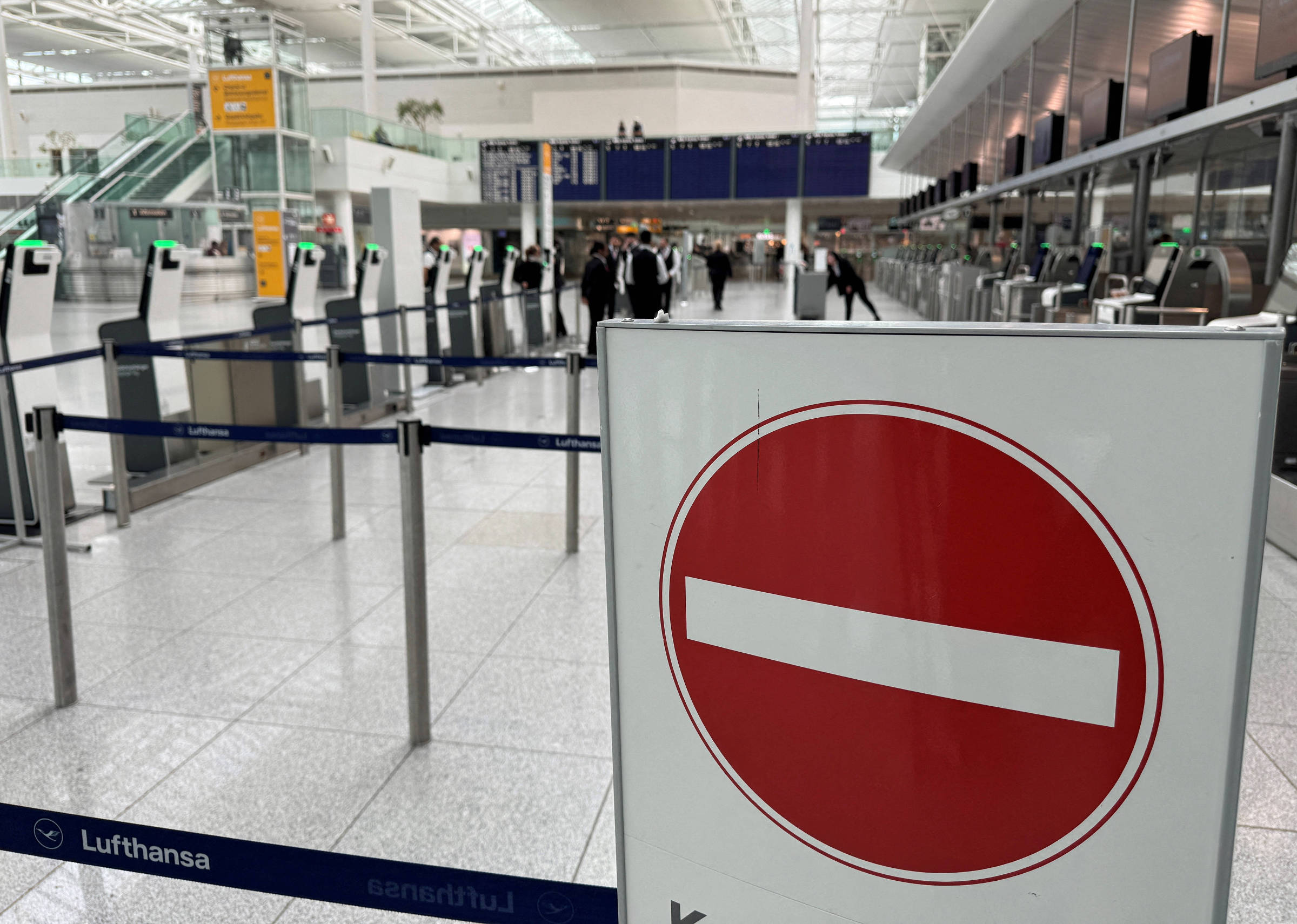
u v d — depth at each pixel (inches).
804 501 35.1
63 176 781.3
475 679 110.0
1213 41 260.8
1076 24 336.2
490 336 377.7
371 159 907.4
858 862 36.7
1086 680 32.0
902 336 32.4
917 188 937.5
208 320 597.6
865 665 35.1
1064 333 30.3
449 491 196.2
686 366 36.6
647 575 39.2
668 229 1299.2
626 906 42.7
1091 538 31.1
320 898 45.7
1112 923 33.2
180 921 71.1
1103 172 330.0
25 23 1149.1
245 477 207.8
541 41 1408.7
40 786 88.0
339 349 163.2
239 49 705.0
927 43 990.4
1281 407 157.8
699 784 39.7
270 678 110.4
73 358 161.8
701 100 1137.4
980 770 34.0
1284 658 112.4
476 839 80.0
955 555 33.0
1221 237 295.0
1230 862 31.3
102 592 138.5
